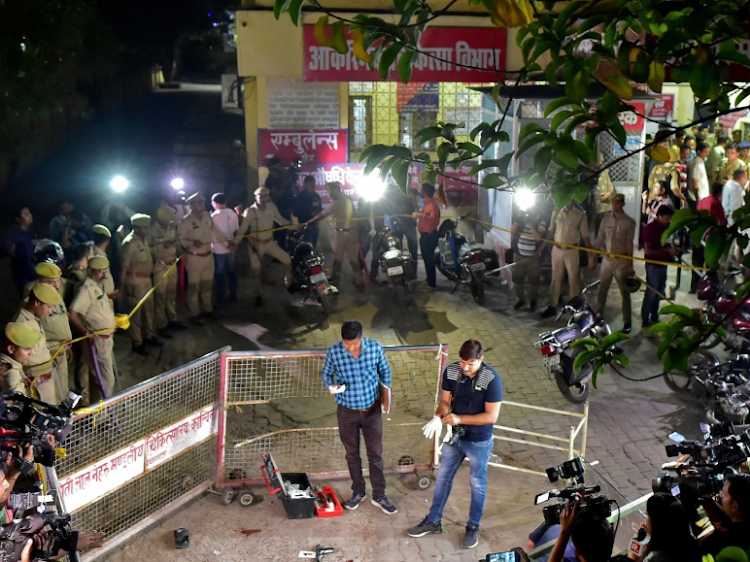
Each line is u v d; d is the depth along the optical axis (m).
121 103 32.78
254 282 12.45
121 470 6.65
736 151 14.18
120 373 9.98
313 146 15.45
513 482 7.72
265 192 12.29
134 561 6.48
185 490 7.29
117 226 12.18
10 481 5.46
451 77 14.03
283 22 13.98
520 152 2.04
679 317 1.97
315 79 14.05
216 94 40.88
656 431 8.73
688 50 1.94
